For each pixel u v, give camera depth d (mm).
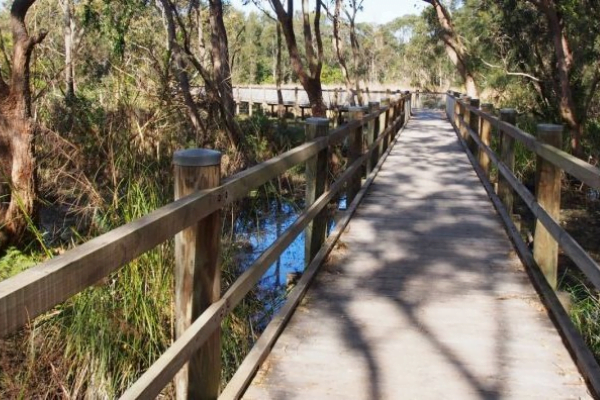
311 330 4000
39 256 6668
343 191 11852
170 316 4586
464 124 13070
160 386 2234
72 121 10531
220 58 14836
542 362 3561
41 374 4332
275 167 3801
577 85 15984
